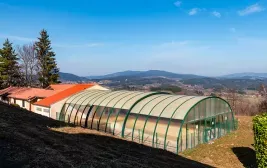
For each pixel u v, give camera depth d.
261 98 51.94
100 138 18.83
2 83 64.94
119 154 14.27
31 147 11.62
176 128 21.81
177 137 21.33
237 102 53.00
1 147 10.80
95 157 12.22
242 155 20.58
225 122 28.86
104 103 29.38
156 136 22.55
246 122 34.91
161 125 22.78
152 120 23.61
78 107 32.47
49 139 14.07
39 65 68.50
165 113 23.41
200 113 24.59
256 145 15.34
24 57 67.56
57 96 38.09
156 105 25.42
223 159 19.61
